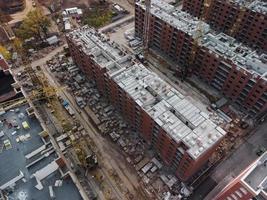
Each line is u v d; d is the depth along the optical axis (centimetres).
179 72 13100
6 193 5794
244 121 11100
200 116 8275
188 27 12294
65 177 6122
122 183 9194
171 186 9056
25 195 5797
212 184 9181
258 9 13188
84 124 10912
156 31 13725
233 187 6047
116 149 10119
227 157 9925
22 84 12325
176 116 8412
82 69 12650
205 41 11869
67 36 11894
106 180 9250
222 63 11112
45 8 17275
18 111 7462
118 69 10188
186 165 8062
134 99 8781
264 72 10156
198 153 7412
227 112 11569
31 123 7181
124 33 15538
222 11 14600
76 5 17650
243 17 13838
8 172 6147
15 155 6475
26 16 15412
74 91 12119
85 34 11869
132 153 9931
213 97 12138
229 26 14838
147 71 9819
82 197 5856
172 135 7825
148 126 8944
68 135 10450
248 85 10538
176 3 18362
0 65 9312
